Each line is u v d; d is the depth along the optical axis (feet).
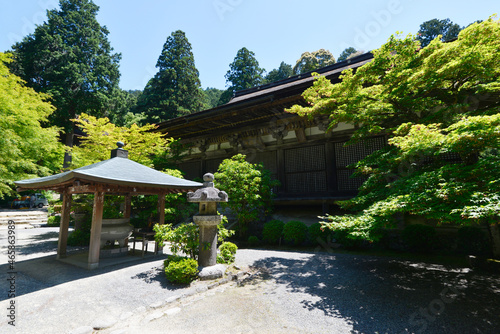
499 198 10.54
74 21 77.66
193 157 50.70
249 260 23.94
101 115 80.18
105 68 79.25
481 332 10.80
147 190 23.53
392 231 29.09
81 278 17.42
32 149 37.29
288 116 37.42
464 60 14.69
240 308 13.52
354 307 13.52
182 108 88.94
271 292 15.93
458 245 25.39
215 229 19.53
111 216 32.99
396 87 19.16
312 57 104.27
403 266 21.18
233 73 122.01
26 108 36.09
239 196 32.04
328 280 18.04
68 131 72.64
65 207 23.58
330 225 16.79
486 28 14.14
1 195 34.04
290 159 39.88
